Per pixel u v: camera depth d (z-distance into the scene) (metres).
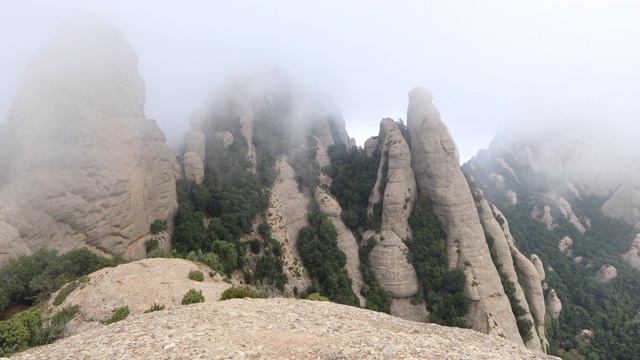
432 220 69.56
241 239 65.12
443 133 71.62
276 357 12.51
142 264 36.38
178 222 63.69
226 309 18.98
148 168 60.47
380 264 66.44
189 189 70.56
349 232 73.00
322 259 64.81
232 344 13.60
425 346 12.53
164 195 63.06
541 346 62.28
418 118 75.19
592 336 67.31
